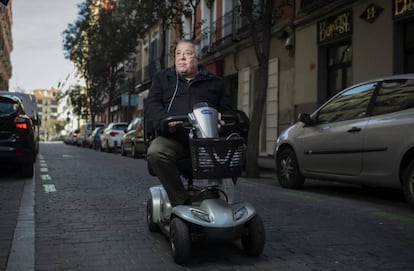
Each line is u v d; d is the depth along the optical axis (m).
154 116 4.38
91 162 16.50
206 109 4.10
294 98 17.20
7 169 12.48
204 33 23.42
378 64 12.86
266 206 7.16
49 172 12.20
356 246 4.86
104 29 32.28
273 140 18.55
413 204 6.59
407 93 6.94
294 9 16.98
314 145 8.45
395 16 12.18
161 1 20.92
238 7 12.72
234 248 4.71
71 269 4.06
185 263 4.17
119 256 4.45
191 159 4.04
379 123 7.12
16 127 9.84
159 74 4.68
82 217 6.21
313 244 4.92
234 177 3.96
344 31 14.31
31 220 6.00
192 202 4.25
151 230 5.37
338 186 9.74
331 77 15.65
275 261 4.31
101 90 45.88
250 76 20.56
